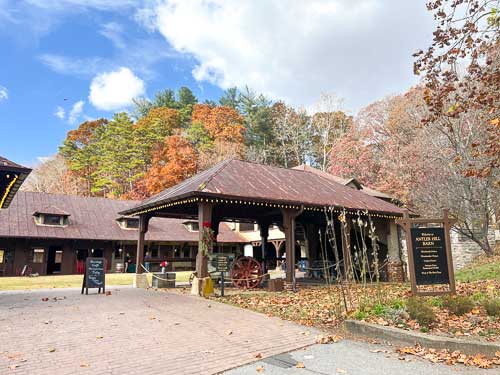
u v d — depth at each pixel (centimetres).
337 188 2047
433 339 634
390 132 4203
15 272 2970
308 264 2422
